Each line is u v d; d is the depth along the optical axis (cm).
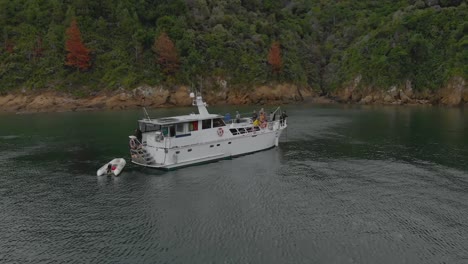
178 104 9538
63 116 7594
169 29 10362
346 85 11519
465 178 3281
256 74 10606
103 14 10594
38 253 2102
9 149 4484
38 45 9606
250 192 3000
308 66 12444
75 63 9331
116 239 2250
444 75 10156
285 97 10912
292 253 2072
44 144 4753
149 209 2680
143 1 10838
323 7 15388
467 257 2022
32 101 8800
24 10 10281
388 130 5775
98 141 4919
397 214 2553
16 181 3300
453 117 7262
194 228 2380
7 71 9181
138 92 9181
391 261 1991
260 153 4281
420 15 11556
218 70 10262
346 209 2644
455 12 11175
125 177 3394
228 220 2489
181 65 9919
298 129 5969
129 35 10244
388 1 14738
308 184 3181
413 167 3644
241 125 4191
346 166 3719
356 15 14338
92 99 9031
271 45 11562
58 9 10262
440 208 2642
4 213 2633
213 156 3900
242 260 2008
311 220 2473
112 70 9488
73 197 2919
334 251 2088
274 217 2527
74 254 2088
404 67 10775
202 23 11444
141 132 3753
